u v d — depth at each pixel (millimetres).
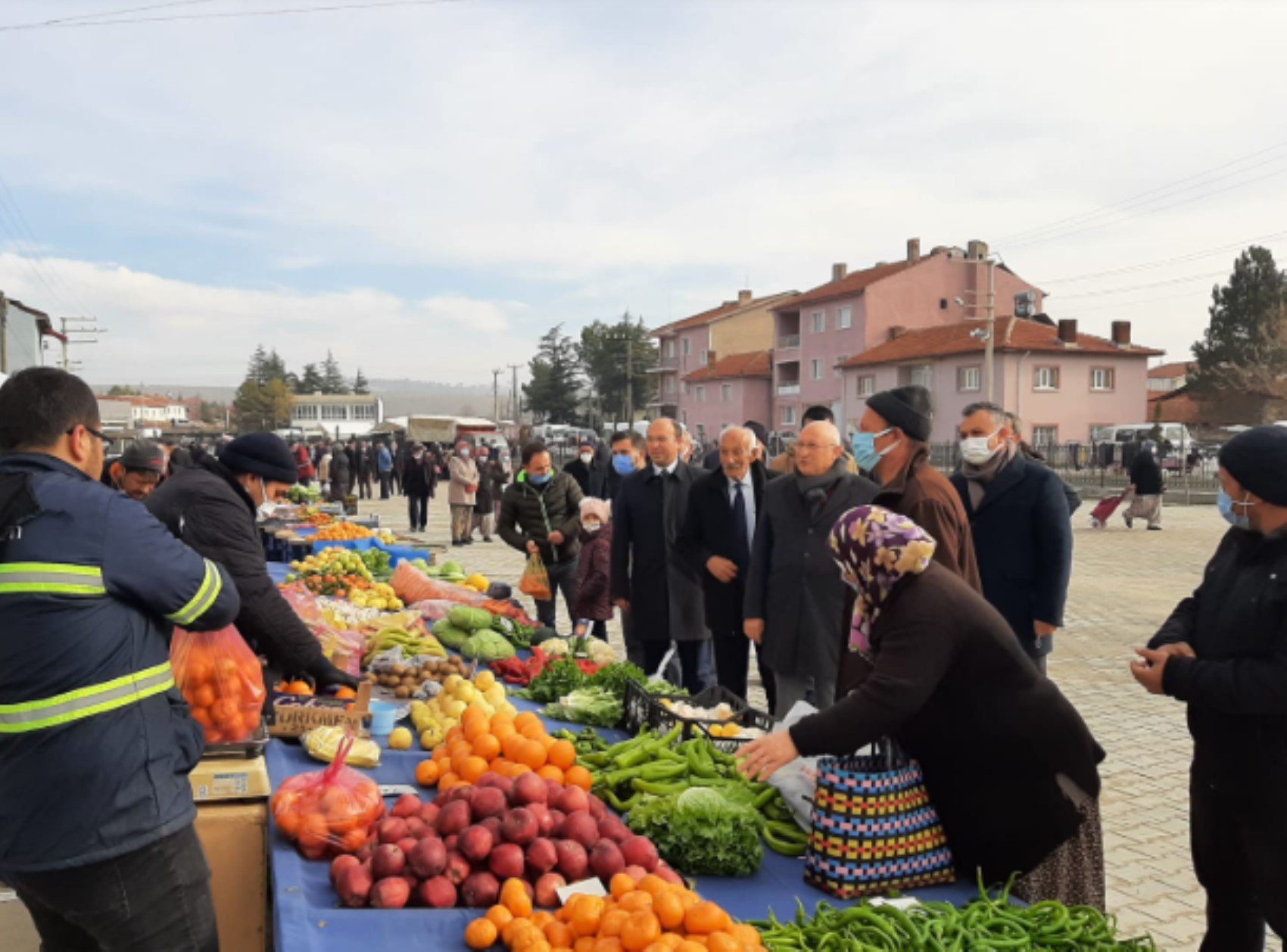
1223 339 64750
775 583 5195
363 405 128000
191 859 2498
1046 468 5273
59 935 2641
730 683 6004
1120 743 6969
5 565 2283
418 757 3840
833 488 5117
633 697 4391
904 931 2488
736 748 3770
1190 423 65188
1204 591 3293
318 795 2953
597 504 7574
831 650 5059
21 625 2271
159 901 2404
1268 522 3029
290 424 122688
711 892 2889
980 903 2672
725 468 5926
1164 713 7758
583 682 4734
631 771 3541
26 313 39750
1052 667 9344
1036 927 2596
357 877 2641
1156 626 11430
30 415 2424
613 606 7312
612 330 95812
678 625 6477
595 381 98625
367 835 2918
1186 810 5715
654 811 3100
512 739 3383
